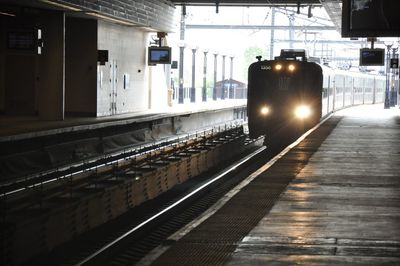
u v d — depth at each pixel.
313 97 38.12
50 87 40.78
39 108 40.91
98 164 27.22
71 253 15.60
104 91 47.41
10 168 26.80
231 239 13.03
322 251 11.87
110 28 48.53
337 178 21.27
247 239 12.91
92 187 18.58
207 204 22.50
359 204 16.67
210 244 12.62
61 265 14.48
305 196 17.88
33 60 43.81
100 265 14.32
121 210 19.52
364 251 11.85
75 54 46.09
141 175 21.84
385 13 33.34
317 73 38.12
